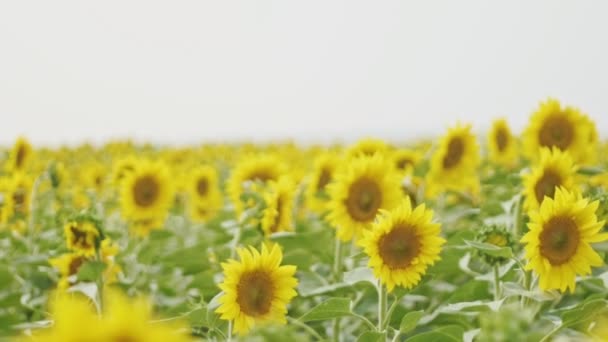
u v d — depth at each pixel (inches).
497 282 99.0
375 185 114.0
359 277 99.8
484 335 61.1
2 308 128.0
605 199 102.3
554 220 91.6
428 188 140.4
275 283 89.4
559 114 129.0
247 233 126.3
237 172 140.3
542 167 106.7
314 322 116.5
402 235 94.3
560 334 94.9
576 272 91.4
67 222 108.8
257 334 66.4
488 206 138.9
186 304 107.7
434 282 124.0
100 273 105.1
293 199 131.8
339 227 114.0
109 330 47.0
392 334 107.3
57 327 47.7
